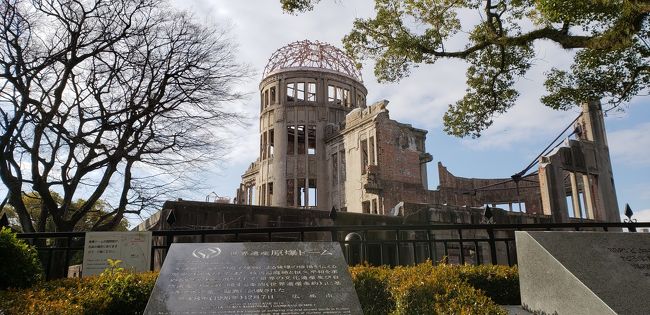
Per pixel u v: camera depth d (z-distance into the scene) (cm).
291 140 4400
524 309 558
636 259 502
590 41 1020
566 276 493
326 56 4434
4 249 550
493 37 1245
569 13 972
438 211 1775
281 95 4238
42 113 1437
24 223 1422
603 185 2886
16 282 549
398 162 3181
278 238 1454
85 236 710
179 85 1675
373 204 3162
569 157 2817
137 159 1609
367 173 3022
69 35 1529
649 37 1116
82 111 1565
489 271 627
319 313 426
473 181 3959
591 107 3016
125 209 1638
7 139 1380
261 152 4316
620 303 459
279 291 446
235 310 418
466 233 1791
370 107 3425
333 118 4172
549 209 2620
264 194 4169
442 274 553
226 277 459
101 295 493
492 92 1477
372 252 1493
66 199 1485
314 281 464
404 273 555
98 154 1552
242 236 1395
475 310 432
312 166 4012
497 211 2042
